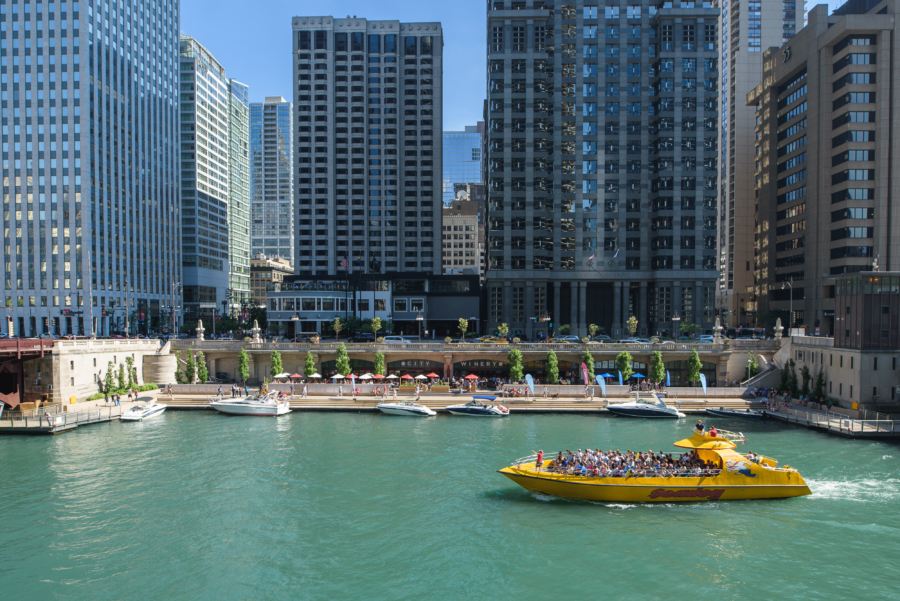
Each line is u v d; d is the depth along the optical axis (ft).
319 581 98.94
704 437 142.92
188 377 267.18
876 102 375.25
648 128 411.75
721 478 134.31
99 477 150.30
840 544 112.47
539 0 412.57
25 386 221.05
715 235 401.29
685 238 401.29
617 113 409.49
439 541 113.80
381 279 437.58
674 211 400.06
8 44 427.33
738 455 137.69
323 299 409.90
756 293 520.42
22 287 422.00
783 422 210.59
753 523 122.42
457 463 160.97
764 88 488.44
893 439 183.62
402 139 547.90
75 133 421.18
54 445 180.65
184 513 127.13
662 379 257.34
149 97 521.24
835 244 387.75
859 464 158.61
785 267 455.63
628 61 410.11
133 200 489.67
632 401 233.55
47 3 423.23
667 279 399.85
